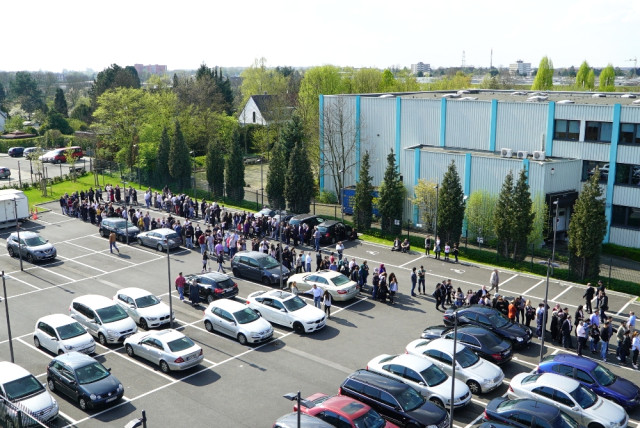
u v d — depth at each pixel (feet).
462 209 132.67
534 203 132.67
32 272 121.70
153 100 254.88
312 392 71.97
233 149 183.52
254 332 85.30
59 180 215.31
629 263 128.77
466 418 65.67
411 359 70.74
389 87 340.18
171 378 76.28
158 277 118.21
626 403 66.03
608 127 134.10
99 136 262.88
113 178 222.28
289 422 57.36
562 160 136.98
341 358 81.61
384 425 58.29
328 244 138.82
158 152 202.59
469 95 179.22
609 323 81.56
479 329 80.89
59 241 144.97
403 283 113.29
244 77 404.57
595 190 110.22
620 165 134.00
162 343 78.07
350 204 168.45
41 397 65.00
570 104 137.80
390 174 145.18
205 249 126.00
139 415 67.05
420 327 92.32
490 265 123.95
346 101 181.27
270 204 175.32
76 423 65.21
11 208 156.56
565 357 71.92
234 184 184.85
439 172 151.74
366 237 145.89
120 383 70.08
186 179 201.05
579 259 112.68
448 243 128.16
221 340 88.33
